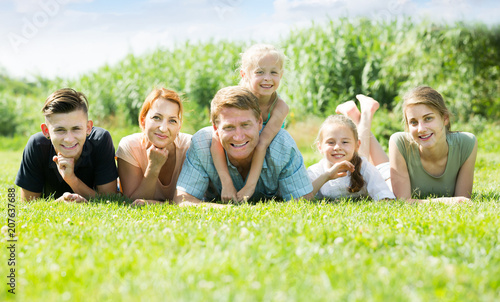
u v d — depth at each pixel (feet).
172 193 11.38
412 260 4.93
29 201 10.27
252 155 10.26
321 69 33.58
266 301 3.86
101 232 6.37
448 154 10.78
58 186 10.78
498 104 30.25
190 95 34.94
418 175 11.16
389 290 4.02
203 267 4.65
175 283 4.25
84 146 10.24
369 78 32.96
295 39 35.63
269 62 10.70
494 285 4.23
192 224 6.81
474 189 12.10
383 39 35.76
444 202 9.57
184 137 11.46
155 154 10.11
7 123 45.21
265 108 11.03
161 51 41.45
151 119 10.01
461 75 31.19
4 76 58.80
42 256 5.20
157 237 5.96
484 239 5.75
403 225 6.77
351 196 11.03
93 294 4.08
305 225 6.46
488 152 24.22
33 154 10.27
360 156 11.56
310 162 18.40
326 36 34.94
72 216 7.86
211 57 37.65
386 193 10.52
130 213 8.27
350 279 4.34
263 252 5.19
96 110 38.55
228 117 9.51
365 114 13.42
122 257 5.12
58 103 9.39
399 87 32.35
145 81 37.47
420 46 31.78
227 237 5.89
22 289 4.28
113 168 10.75
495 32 31.12
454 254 5.23
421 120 10.21
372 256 5.13
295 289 4.10
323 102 32.91
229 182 10.01
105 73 40.47
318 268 4.62
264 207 8.63
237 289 4.13
